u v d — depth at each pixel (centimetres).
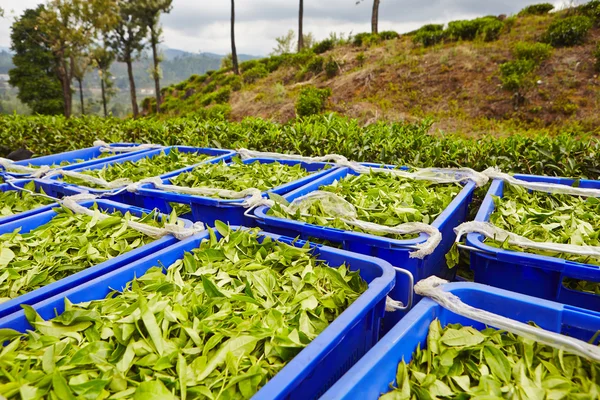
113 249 203
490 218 215
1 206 284
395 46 1667
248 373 115
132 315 135
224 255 186
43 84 3186
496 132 1015
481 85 1218
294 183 291
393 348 115
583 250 165
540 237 202
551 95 1079
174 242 201
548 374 119
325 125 499
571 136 358
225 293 156
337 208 233
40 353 126
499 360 122
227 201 246
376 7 1936
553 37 1257
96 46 2931
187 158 420
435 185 300
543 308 133
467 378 119
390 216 231
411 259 185
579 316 128
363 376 103
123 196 315
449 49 1448
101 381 111
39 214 247
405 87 1341
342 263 176
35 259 194
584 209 239
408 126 496
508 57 1275
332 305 150
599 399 111
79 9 2306
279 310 146
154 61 2645
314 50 2050
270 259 182
